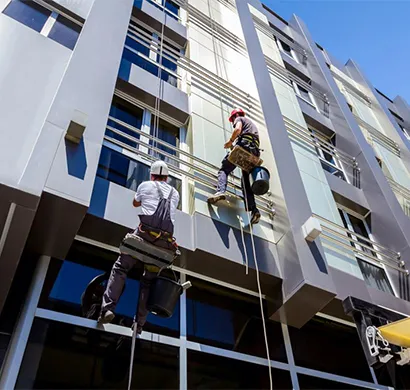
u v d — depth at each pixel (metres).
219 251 4.88
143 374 3.68
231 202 5.67
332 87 12.66
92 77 4.80
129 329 3.92
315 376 4.88
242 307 5.02
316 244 5.38
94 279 3.80
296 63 14.10
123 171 5.34
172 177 5.83
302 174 7.68
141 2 9.10
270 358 4.69
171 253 3.48
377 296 6.72
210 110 7.34
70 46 5.30
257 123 7.65
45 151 3.61
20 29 4.73
